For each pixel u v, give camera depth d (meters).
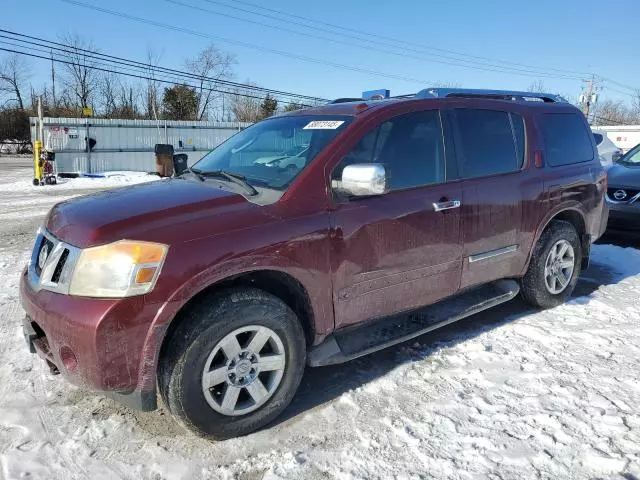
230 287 2.79
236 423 2.80
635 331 4.26
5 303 4.91
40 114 20.78
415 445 2.77
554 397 3.23
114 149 25.16
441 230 3.60
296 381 3.01
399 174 3.47
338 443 2.80
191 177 3.63
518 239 4.25
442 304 4.03
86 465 2.62
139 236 2.52
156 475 2.56
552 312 4.69
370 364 3.69
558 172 4.57
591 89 49.31
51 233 2.90
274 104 51.19
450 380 3.45
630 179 7.37
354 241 3.13
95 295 2.46
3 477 2.50
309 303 3.02
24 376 3.48
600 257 6.70
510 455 2.68
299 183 3.03
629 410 3.08
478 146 4.00
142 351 2.49
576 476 2.53
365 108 3.49
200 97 51.78
